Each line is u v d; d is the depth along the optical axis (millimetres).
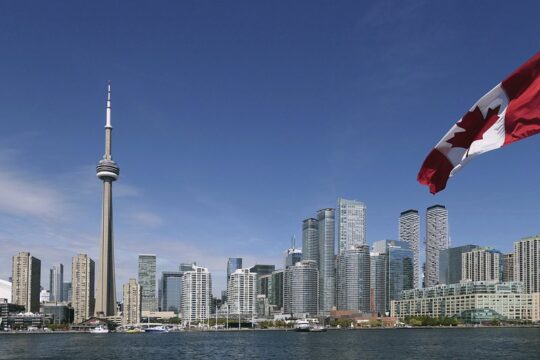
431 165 34812
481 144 32719
